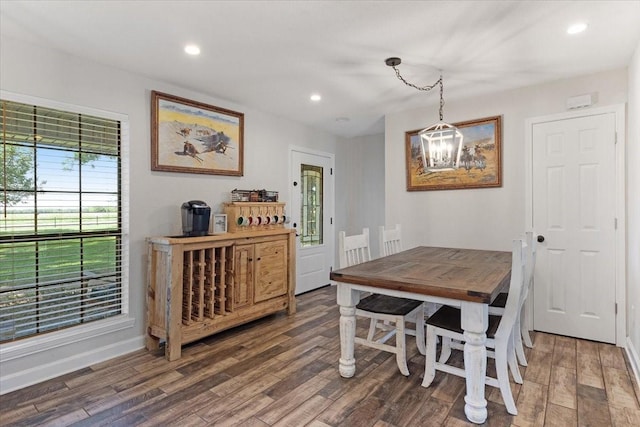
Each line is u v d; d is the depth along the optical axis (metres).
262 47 2.45
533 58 2.65
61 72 2.50
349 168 5.67
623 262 2.87
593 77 2.98
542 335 3.16
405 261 2.71
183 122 3.24
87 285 2.66
